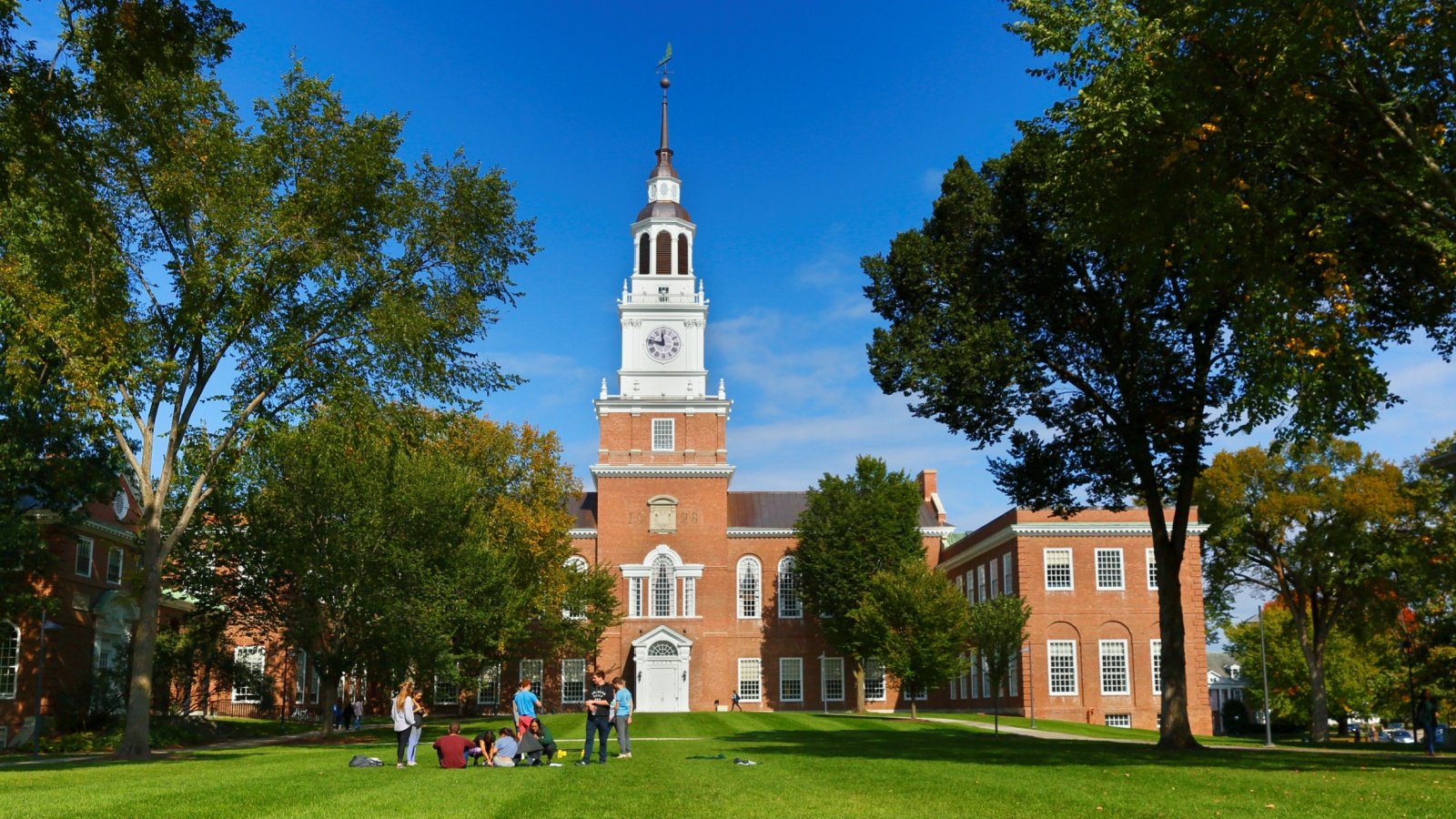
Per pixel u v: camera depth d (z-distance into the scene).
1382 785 19.12
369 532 44.66
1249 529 70.31
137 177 30.78
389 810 15.42
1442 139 22.42
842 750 31.02
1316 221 23.58
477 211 36.97
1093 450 34.88
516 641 65.69
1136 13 23.03
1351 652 84.19
